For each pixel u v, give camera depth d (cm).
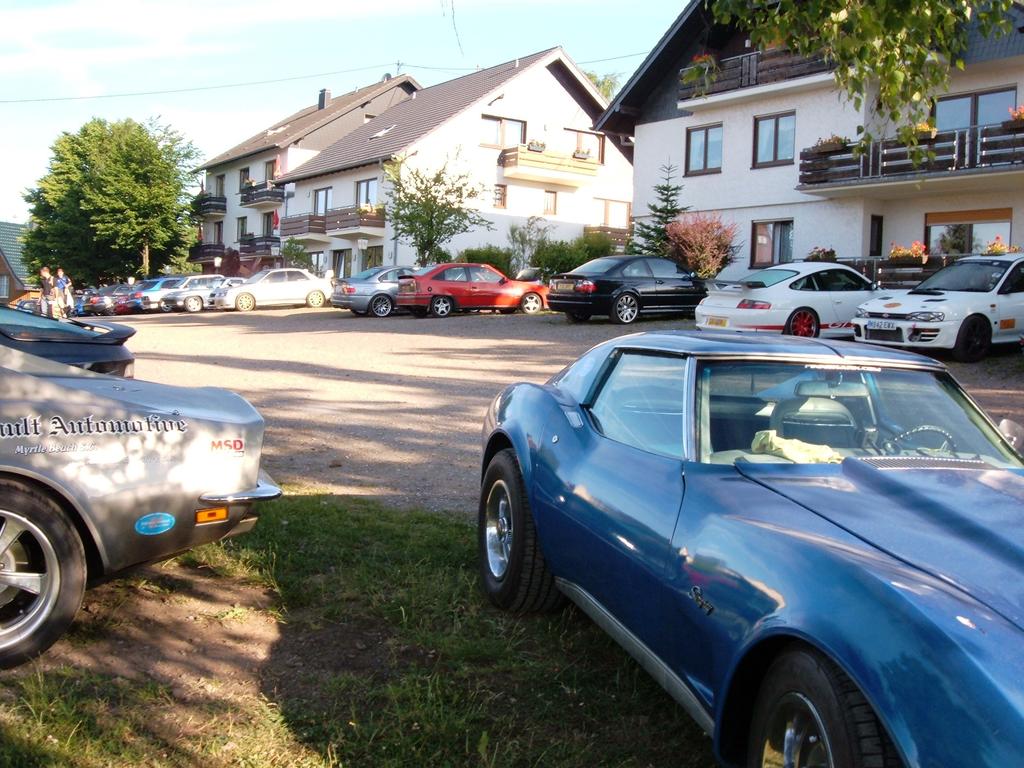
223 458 394
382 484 693
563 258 3381
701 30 2620
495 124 4134
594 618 356
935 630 202
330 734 315
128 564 375
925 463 316
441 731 316
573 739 318
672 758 308
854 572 226
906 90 627
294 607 430
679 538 290
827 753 211
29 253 5638
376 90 5275
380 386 1240
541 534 402
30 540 363
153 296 3641
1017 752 178
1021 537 247
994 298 1377
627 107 2834
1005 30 636
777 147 2470
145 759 295
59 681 345
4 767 282
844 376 359
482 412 1040
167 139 5422
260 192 5062
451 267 2616
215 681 354
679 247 2453
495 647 385
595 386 418
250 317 2948
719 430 327
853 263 2108
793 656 230
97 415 368
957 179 1969
